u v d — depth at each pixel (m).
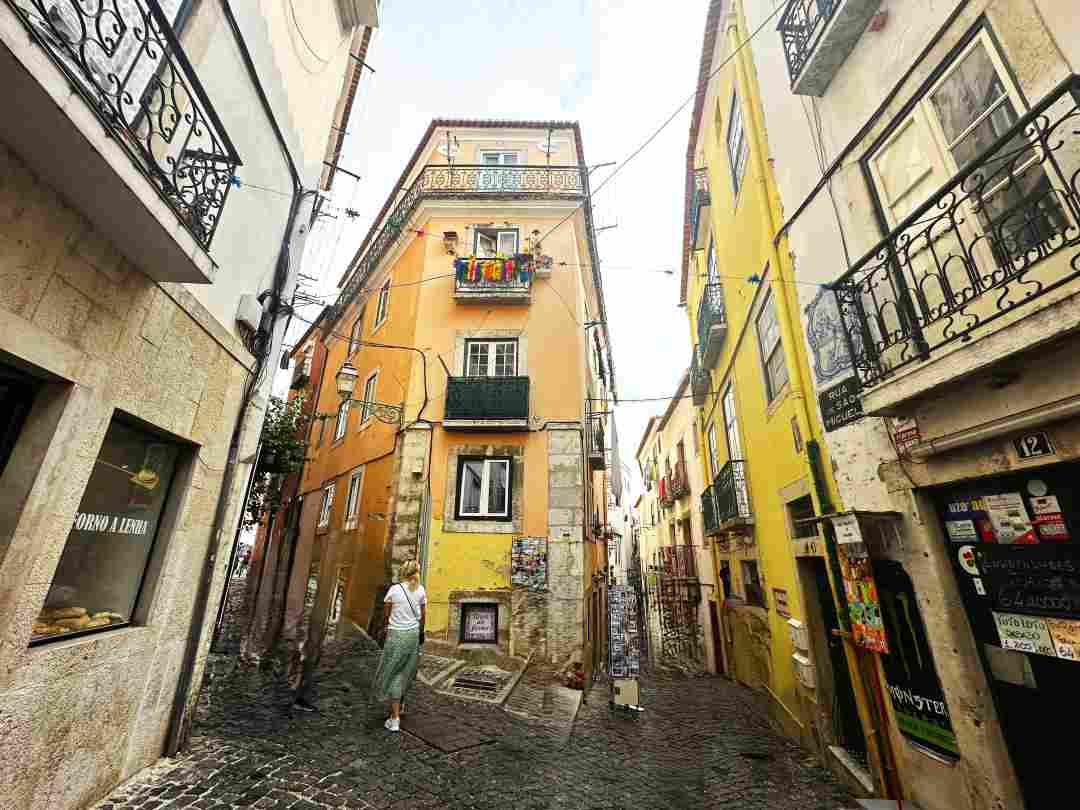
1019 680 2.70
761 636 7.27
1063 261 2.26
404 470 8.45
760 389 6.70
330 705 4.92
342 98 8.09
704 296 10.29
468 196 10.19
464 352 9.30
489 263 9.48
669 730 6.08
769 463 6.43
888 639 3.62
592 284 12.97
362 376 12.09
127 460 3.17
